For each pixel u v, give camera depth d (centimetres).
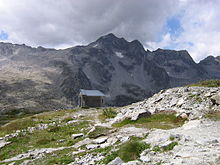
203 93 3653
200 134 1692
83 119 4628
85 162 1488
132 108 4434
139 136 1900
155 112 3288
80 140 2420
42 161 1788
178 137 1565
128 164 1172
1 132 3906
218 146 1275
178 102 3522
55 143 2581
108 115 4722
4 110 18912
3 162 2067
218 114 2550
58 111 7019
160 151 1335
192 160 1053
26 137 3109
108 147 1731
